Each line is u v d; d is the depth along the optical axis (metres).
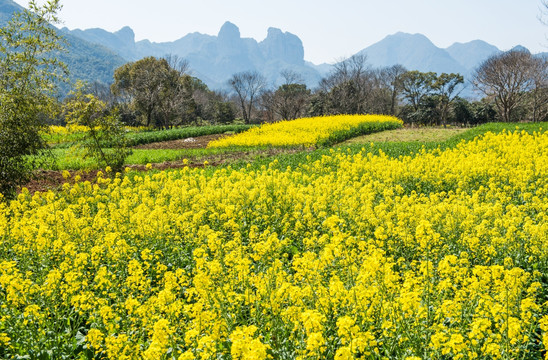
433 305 5.90
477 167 15.48
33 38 16.20
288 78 127.25
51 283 6.54
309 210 10.98
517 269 5.77
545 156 16.97
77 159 22.61
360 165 17.47
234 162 23.12
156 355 4.47
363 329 5.47
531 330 5.41
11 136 14.51
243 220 11.45
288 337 5.57
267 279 6.52
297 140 28.61
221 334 5.35
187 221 10.79
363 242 7.88
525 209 11.41
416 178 15.98
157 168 22.30
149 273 8.54
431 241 8.05
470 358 4.72
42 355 5.73
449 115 86.94
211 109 105.62
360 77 97.25
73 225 10.33
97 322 6.35
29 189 17.59
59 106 18.11
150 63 82.00
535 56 70.25
